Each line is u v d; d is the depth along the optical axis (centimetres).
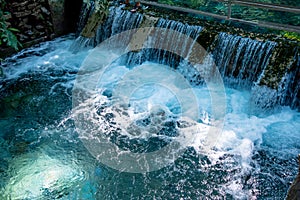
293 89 489
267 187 396
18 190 395
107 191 393
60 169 421
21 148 451
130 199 384
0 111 514
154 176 410
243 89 532
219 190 393
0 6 571
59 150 447
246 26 588
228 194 389
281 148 441
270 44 494
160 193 390
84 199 384
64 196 388
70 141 460
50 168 422
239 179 405
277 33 562
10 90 556
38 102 530
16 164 428
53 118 500
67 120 495
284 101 495
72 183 403
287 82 476
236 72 528
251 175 410
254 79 514
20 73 597
